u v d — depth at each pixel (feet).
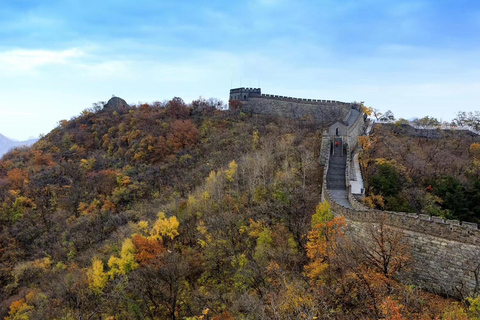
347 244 103.81
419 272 92.73
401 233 96.99
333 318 81.30
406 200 153.48
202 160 270.87
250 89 369.09
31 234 229.25
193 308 120.67
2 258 209.15
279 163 211.00
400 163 191.52
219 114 343.46
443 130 284.41
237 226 153.07
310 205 154.10
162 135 317.01
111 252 169.89
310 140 235.61
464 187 156.87
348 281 89.30
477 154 224.12
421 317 71.92
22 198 257.34
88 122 396.57
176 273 131.44
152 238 153.17
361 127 271.90
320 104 322.14
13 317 143.43
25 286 175.83
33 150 360.28
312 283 96.84
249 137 278.05
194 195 204.23
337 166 187.52
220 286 127.65
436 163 198.59
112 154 325.83
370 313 78.02
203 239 154.40
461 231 85.61
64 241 207.62
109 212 230.68
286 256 122.93
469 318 73.36
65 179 290.56
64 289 149.38
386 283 84.58
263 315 90.99
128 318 124.06
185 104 379.35
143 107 394.11
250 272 118.11
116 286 135.44
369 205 136.98
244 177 197.67
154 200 235.40
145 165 286.25
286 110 336.90
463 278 85.05
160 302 125.90
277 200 164.04
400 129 287.69
